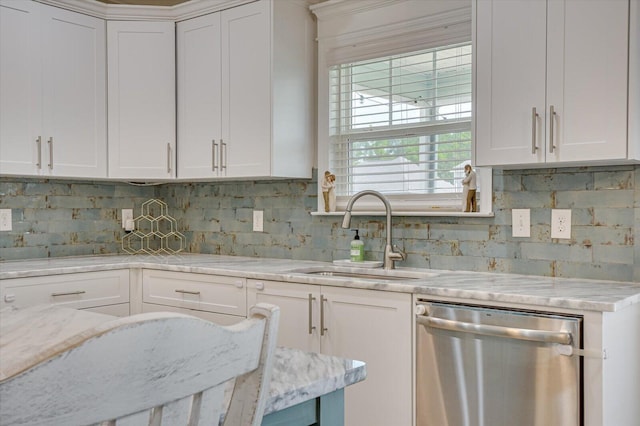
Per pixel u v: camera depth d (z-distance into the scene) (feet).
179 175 12.01
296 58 11.19
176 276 10.73
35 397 1.57
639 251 8.02
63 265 10.65
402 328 7.98
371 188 10.92
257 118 10.89
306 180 11.60
